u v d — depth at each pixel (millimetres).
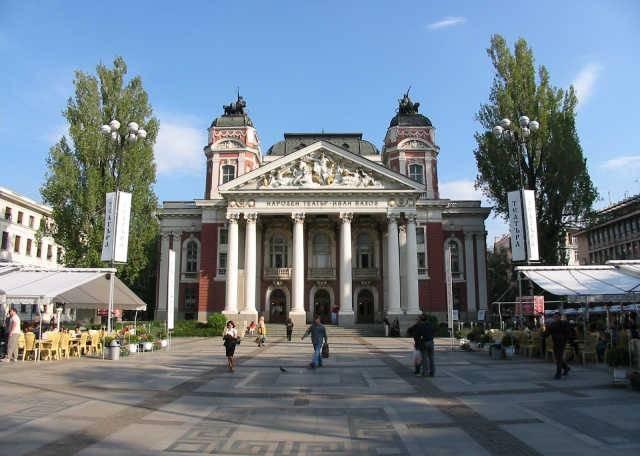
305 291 52406
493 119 43625
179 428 9688
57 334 22281
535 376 16719
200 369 19281
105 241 25625
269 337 42812
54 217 42250
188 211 57000
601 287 24219
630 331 21641
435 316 48906
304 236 53531
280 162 48781
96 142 43000
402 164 57469
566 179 40219
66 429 9453
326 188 48125
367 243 53938
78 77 44250
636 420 10125
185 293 55656
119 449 8203
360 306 52844
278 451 8203
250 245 47969
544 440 8766
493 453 8047
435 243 52125
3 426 9602
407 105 60875
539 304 27781
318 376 17219
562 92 42531
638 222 74000
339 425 9969
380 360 22734
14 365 19922
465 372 18031
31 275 25938
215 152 58188
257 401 12531
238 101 61781
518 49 43750
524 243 26750
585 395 12961
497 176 42625
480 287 53906
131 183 43719
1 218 58219
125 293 30797
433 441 8781
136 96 45344
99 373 17734
